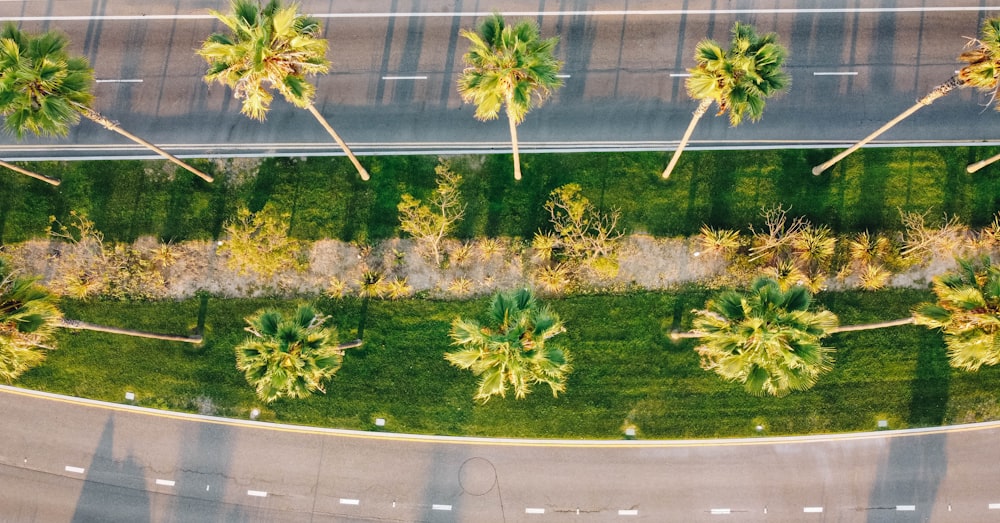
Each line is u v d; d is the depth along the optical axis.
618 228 31.97
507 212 32.06
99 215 32.12
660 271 31.91
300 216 32.12
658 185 32.03
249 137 32.44
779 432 32.16
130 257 32.00
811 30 32.47
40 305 25.45
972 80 24.20
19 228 32.09
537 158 32.25
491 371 24.67
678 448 32.34
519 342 23.97
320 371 25.97
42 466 32.66
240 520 32.50
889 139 31.95
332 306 32.09
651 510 32.25
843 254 31.58
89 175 32.25
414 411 32.28
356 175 32.25
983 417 31.98
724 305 25.31
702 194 31.98
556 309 31.98
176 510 32.59
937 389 31.89
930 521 32.06
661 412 32.19
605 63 32.56
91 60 32.66
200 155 32.38
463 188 32.19
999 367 31.92
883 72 32.22
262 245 31.78
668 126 32.28
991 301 24.58
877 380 31.95
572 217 30.89
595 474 32.34
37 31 32.78
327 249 32.09
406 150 32.50
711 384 32.03
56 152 32.34
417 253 31.98
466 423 32.28
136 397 32.44
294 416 32.41
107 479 32.62
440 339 32.06
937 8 32.38
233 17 23.09
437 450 32.47
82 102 24.97
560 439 32.34
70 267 32.03
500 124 32.44
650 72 32.50
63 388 32.47
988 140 31.78
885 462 32.16
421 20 32.84
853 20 32.44
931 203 31.66
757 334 23.67
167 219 32.12
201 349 32.12
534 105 32.44
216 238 32.12
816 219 31.72
